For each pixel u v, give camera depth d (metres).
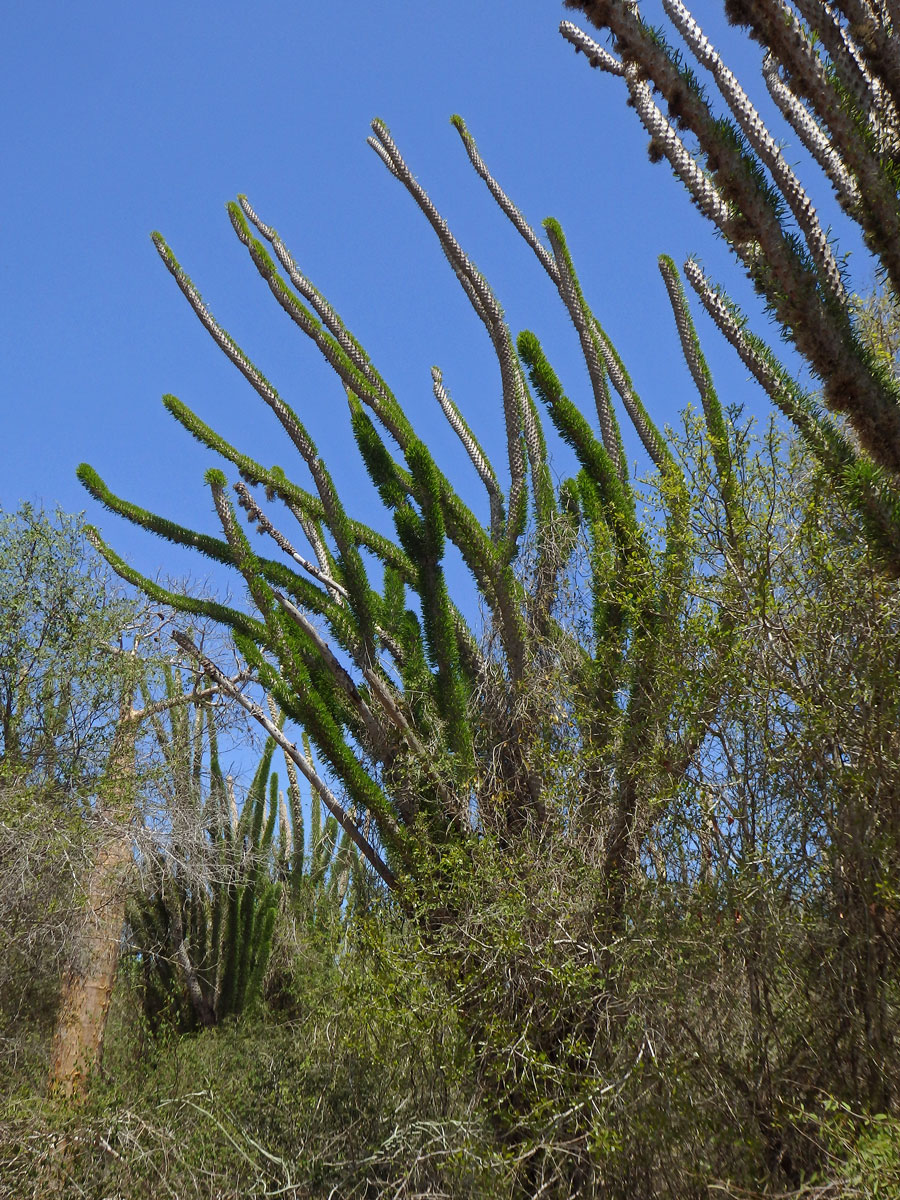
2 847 9.48
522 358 7.44
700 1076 5.34
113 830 10.59
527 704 7.43
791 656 5.61
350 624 8.26
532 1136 5.68
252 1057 10.56
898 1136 4.04
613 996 5.84
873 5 4.92
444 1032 6.34
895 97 4.70
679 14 5.18
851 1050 5.04
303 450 8.12
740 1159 4.99
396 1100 6.76
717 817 5.92
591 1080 5.43
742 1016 5.57
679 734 6.12
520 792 7.32
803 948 5.40
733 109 4.93
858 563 5.24
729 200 4.69
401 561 8.92
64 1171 6.58
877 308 6.63
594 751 6.63
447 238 8.47
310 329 8.55
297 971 13.18
